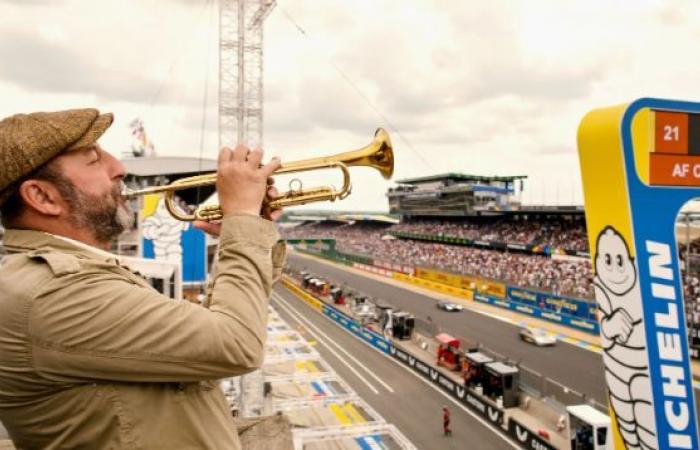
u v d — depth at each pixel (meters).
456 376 30.16
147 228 29.22
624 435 6.12
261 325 1.88
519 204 87.94
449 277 63.53
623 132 5.74
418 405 27.80
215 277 1.99
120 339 1.63
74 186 1.96
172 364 1.66
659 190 5.86
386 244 102.88
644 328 5.79
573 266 51.75
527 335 38.59
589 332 40.41
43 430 1.72
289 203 3.44
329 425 18.56
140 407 1.71
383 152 4.46
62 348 1.61
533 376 25.98
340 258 104.19
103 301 1.65
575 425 19.25
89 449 1.71
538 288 49.44
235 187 2.10
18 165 1.83
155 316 1.67
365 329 43.34
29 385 1.65
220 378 1.77
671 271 5.89
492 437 23.53
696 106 5.93
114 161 2.21
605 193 6.11
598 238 6.30
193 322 1.69
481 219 81.62
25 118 1.93
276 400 20.95
